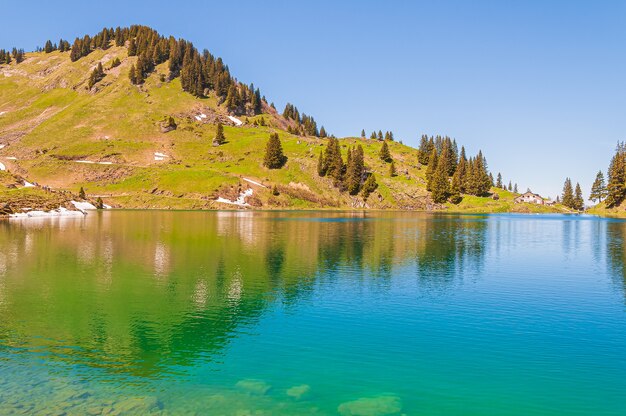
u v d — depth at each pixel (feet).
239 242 193.26
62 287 104.78
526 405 51.75
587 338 74.23
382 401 51.75
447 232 263.70
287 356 65.16
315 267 135.95
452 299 99.30
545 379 58.59
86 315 83.66
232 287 107.86
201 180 575.79
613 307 93.66
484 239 228.22
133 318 82.17
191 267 132.67
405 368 61.36
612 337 74.79
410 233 250.78
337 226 291.99
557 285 115.03
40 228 239.09
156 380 56.75
